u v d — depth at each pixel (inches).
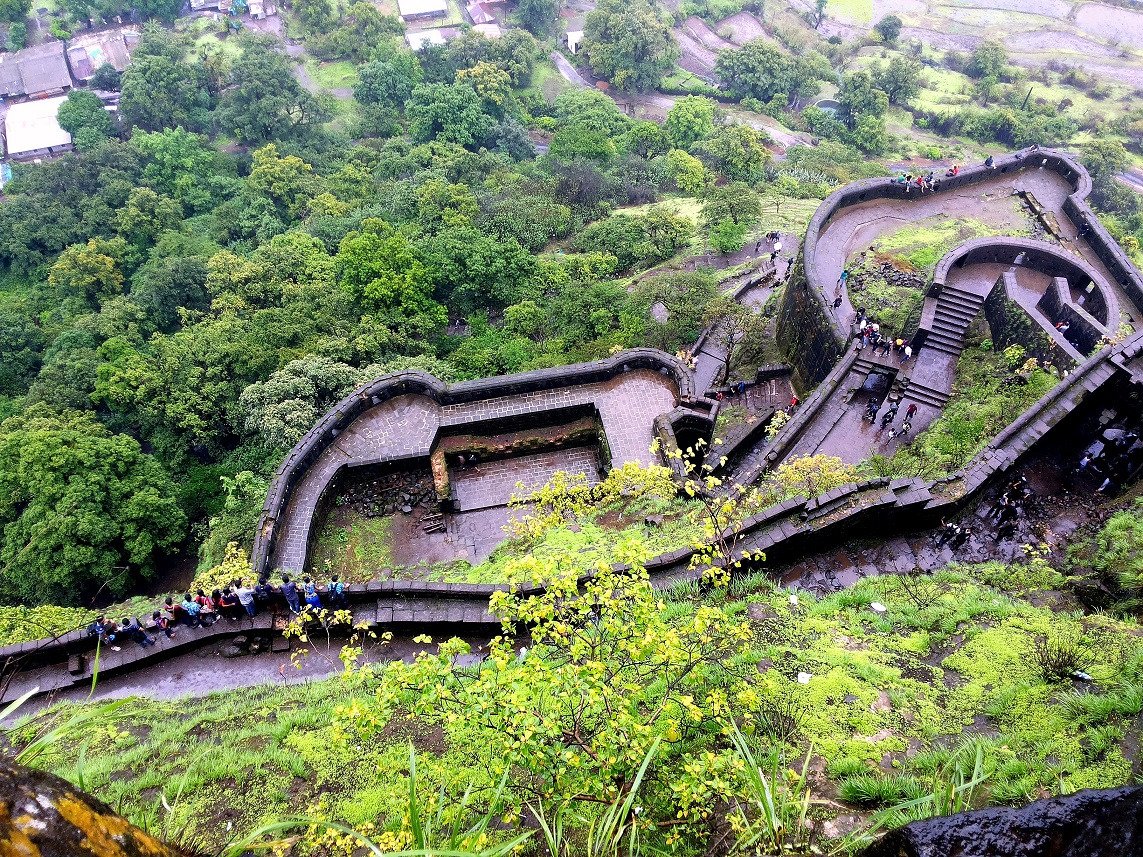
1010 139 3700.8
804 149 3289.9
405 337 1672.0
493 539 997.2
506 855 348.8
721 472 1043.9
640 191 2696.9
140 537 1373.0
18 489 1438.2
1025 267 1229.1
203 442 1657.2
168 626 757.9
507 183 2556.6
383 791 508.7
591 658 428.1
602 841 323.9
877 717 489.4
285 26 4185.5
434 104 3213.6
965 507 756.0
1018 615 583.2
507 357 1558.8
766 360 1389.0
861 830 377.7
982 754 421.1
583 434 1102.4
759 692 496.7
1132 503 722.2
